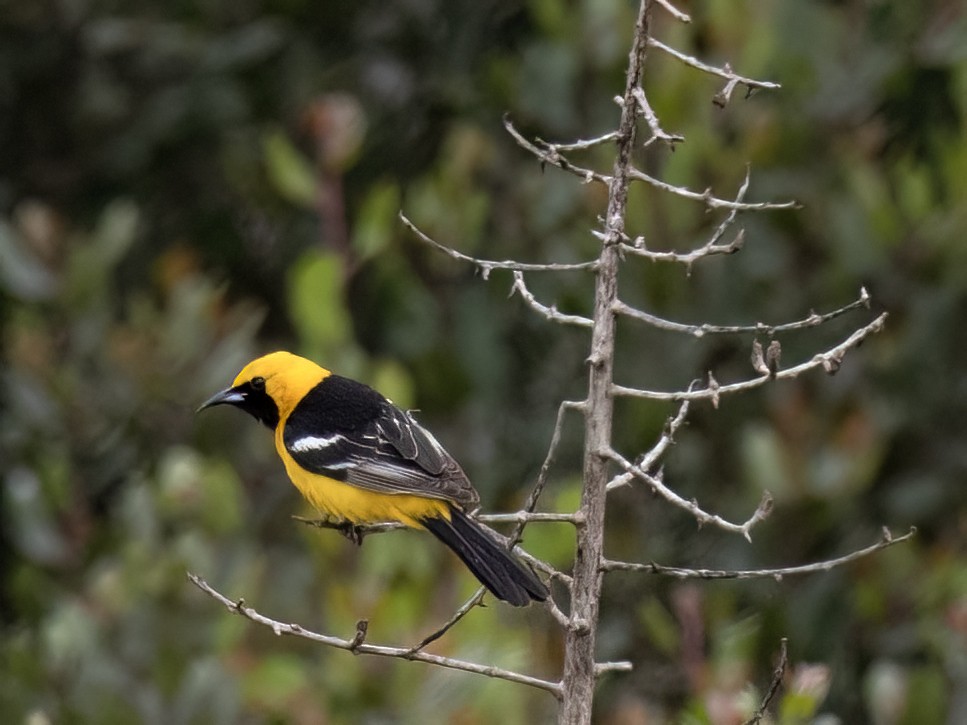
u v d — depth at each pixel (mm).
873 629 11930
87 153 15641
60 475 12148
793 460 12188
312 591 12227
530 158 13758
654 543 12383
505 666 10531
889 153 13242
